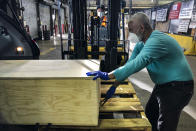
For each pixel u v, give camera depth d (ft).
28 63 4.78
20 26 7.43
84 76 3.40
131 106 5.08
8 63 4.78
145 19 4.04
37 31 41.55
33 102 3.62
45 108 3.66
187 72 4.24
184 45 24.73
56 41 38.45
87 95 3.49
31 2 37.37
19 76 3.48
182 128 7.09
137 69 3.69
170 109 4.31
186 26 25.44
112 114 5.06
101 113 4.92
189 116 8.05
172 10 30.12
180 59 4.15
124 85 6.79
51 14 52.16
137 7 57.00
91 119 3.70
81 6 10.27
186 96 4.29
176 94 4.20
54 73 3.67
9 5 7.12
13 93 3.58
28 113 3.73
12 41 7.22
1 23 6.75
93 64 4.62
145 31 4.12
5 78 3.46
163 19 33.73
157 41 3.77
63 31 64.64
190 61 19.53
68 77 3.38
